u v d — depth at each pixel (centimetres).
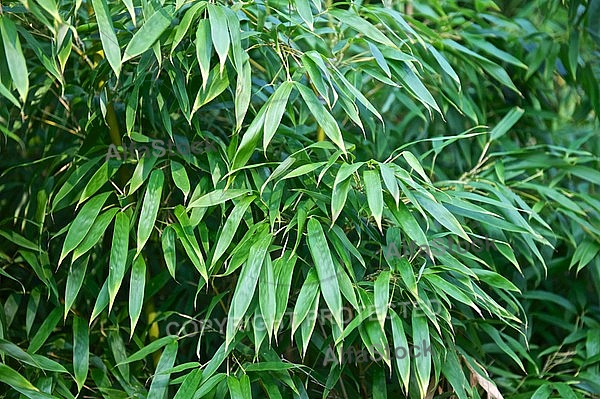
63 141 134
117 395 113
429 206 105
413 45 128
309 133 131
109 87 114
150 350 110
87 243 106
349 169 100
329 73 104
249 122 120
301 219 103
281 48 107
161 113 112
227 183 105
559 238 136
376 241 111
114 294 103
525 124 151
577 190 150
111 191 112
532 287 150
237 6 104
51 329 114
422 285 107
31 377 113
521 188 136
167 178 118
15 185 138
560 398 123
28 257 116
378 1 155
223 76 104
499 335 123
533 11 155
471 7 160
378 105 154
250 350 111
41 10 100
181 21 101
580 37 145
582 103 150
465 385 109
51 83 124
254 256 101
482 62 132
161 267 134
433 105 108
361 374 119
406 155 105
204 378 104
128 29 115
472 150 147
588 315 143
